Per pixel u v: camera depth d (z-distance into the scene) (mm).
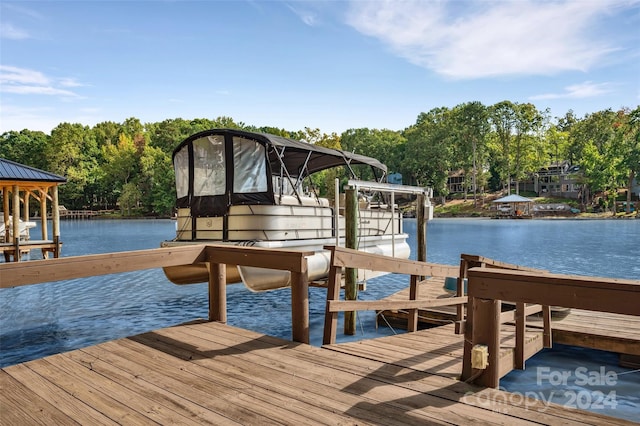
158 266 4570
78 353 4027
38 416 2766
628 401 4961
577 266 17094
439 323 7449
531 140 72250
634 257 19562
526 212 64812
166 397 3043
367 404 2900
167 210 74125
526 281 2902
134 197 74188
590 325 6469
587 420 2637
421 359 3947
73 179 75938
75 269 3891
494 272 3057
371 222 10672
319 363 3738
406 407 2848
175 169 9664
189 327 4934
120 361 3803
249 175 8484
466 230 38344
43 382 3334
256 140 8391
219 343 4320
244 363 3736
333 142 73562
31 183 17984
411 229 39375
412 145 74250
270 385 3244
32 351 7242
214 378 3395
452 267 6668
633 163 60562
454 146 74500
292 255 4348
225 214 8562
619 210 64438
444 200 76625
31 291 12508
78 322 9094
